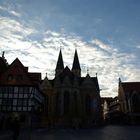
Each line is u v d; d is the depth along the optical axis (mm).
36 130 38125
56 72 86062
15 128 17984
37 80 56750
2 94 45938
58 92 70188
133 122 72500
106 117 105625
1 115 44281
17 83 46812
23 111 44594
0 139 20781
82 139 21016
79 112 68750
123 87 81375
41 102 58469
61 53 89125
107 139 20672
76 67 85562
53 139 21125
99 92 75000
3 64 55469
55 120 64062
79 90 71812
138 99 75000
